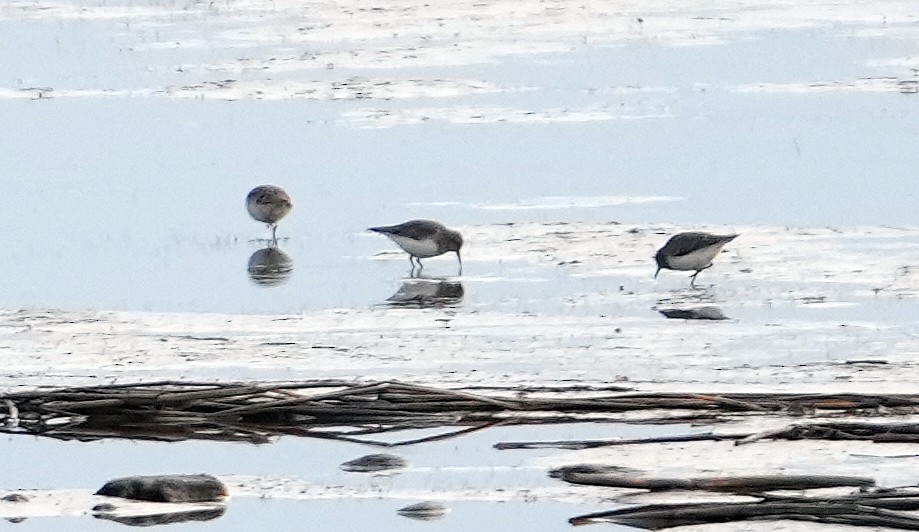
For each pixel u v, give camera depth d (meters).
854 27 47.91
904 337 17.80
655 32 47.59
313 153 31.59
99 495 12.12
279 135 33.47
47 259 22.64
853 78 40.19
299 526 11.48
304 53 44.50
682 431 13.91
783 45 45.16
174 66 42.81
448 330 18.23
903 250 22.86
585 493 12.16
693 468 12.66
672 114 35.72
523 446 13.51
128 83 40.44
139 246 23.67
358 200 27.31
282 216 23.94
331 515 11.73
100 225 25.27
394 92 38.81
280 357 16.91
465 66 42.38
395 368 16.36
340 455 13.36
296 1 54.28
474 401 14.59
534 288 20.72
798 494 12.05
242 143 32.66
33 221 25.52
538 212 26.08
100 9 53.50
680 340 17.67
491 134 33.41
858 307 19.42
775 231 24.20
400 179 29.08
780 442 13.43
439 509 11.77
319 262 22.62
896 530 11.21
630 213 25.89
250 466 13.09
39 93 39.12
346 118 35.47
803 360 16.72
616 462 12.92
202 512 11.82
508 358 16.83
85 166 30.25
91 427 14.38
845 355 16.95
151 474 12.77
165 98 38.31
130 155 31.38
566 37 46.84
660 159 30.67
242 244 23.91
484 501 12.00
